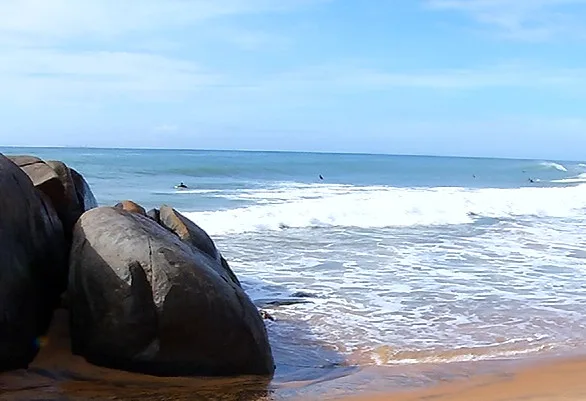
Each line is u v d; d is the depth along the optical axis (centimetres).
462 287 980
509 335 746
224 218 1584
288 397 530
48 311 601
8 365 538
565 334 756
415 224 1702
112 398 509
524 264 1183
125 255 552
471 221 1802
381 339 718
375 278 1026
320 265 1118
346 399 529
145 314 542
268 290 927
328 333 736
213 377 564
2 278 523
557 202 2264
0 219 534
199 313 548
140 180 2919
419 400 531
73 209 698
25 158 723
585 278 1073
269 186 2953
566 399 543
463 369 624
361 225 1644
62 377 541
